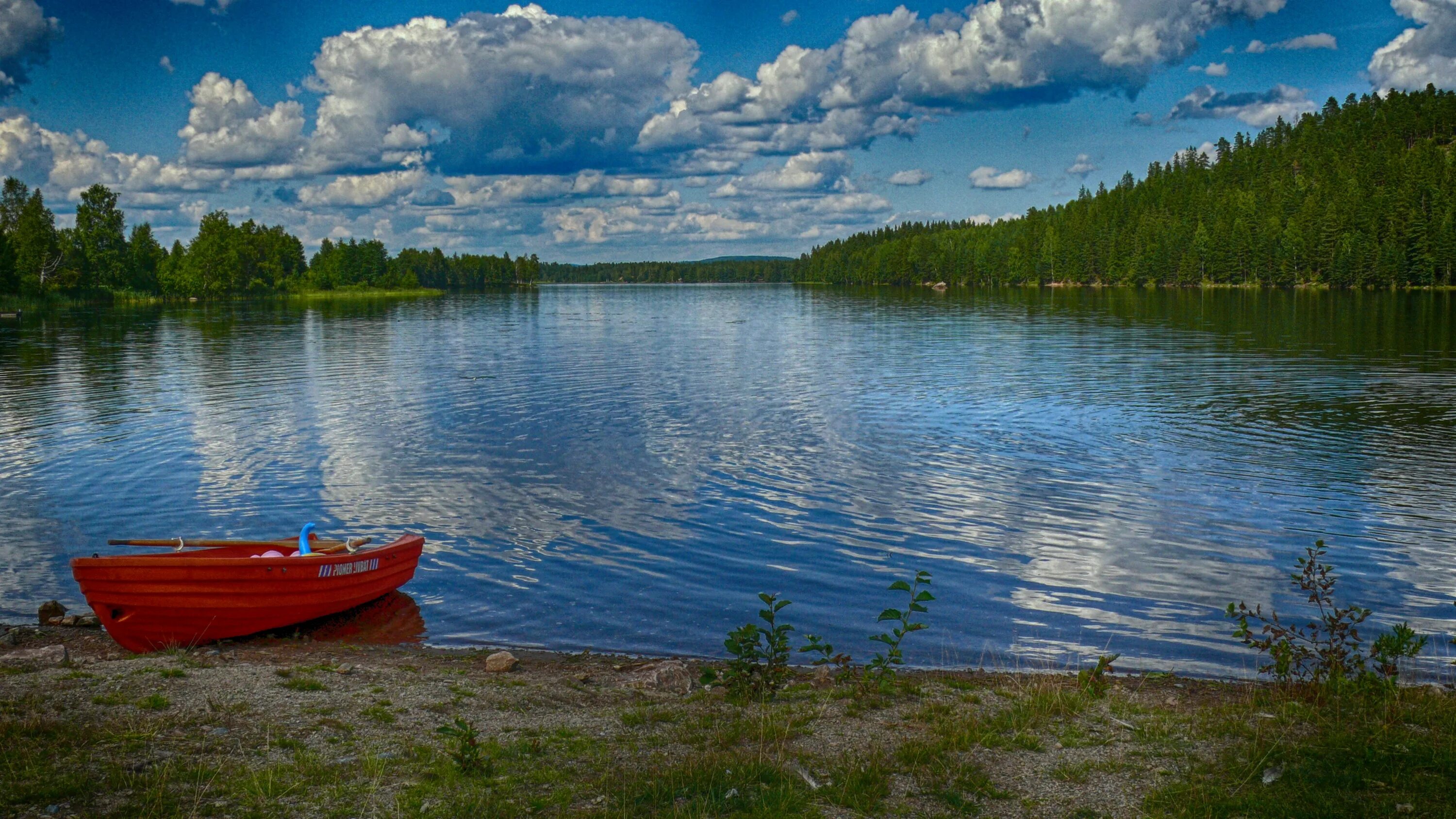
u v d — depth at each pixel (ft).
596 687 36.40
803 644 42.57
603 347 195.00
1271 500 65.16
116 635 43.47
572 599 48.96
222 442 88.74
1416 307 307.99
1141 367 143.74
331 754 27.55
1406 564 51.67
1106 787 25.12
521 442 88.43
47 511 65.36
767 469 76.38
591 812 23.22
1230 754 26.81
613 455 82.17
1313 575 50.01
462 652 42.24
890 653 36.11
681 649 42.52
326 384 132.26
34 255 420.77
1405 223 487.20
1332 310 297.53
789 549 56.24
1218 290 531.50
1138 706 32.35
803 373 141.08
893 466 77.25
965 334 218.18
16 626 46.03
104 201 478.59
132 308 411.13
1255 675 38.14
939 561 53.83
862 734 29.78
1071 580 50.49
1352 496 65.92
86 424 98.99
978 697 34.06
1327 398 109.40
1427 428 90.33
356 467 78.13
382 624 46.16
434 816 23.12
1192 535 57.62
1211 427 92.68
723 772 25.82
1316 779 24.66
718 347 192.44
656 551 56.13
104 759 26.58
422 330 256.11
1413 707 30.01
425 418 101.91
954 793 24.52
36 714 30.48
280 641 44.88
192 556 44.93
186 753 27.30
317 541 50.75
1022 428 93.45
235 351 188.65
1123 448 83.30
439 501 67.21
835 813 23.35
